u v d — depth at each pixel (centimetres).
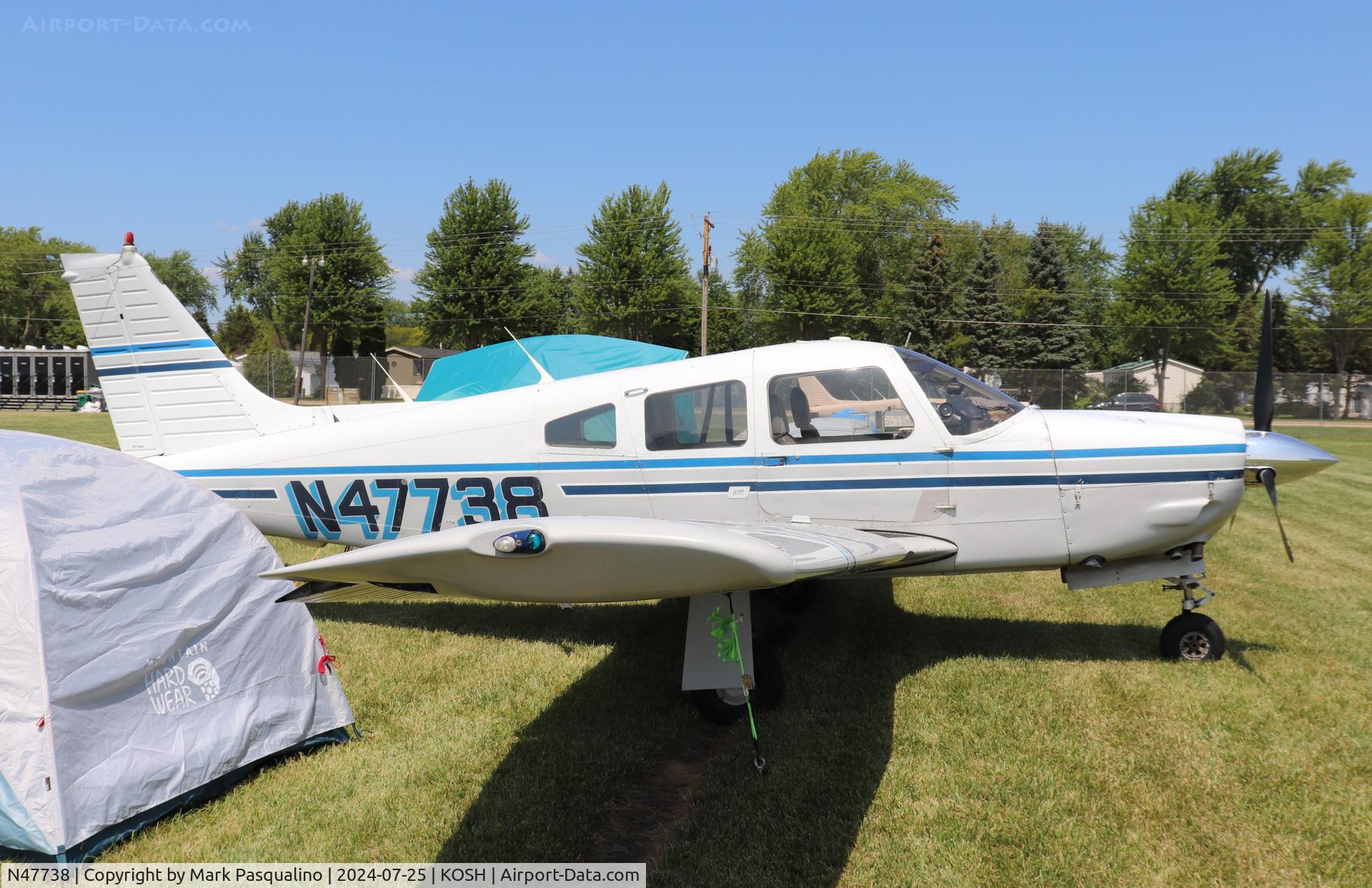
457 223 4272
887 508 436
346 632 512
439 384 1141
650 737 365
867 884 262
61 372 3672
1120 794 313
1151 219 3909
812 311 4300
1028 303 4091
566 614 551
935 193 5272
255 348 5928
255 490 512
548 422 463
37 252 6719
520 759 345
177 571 324
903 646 479
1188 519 425
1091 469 425
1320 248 3822
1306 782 320
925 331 4216
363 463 494
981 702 395
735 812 303
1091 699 397
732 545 259
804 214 4972
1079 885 261
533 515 468
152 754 301
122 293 567
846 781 324
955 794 313
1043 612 545
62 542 295
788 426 439
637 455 450
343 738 368
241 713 332
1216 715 378
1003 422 439
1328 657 453
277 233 6350
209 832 296
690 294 4384
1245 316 4422
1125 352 4053
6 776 275
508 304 4284
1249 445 441
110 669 294
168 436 573
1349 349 3778
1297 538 801
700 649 366
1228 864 271
